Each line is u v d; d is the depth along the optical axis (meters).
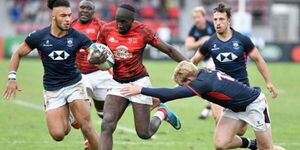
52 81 27.45
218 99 25.69
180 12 126.81
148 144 35.25
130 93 24.73
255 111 26.17
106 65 26.86
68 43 26.94
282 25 160.50
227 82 25.53
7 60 101.19
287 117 48.12
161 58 107.50
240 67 29.78
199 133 39.50
